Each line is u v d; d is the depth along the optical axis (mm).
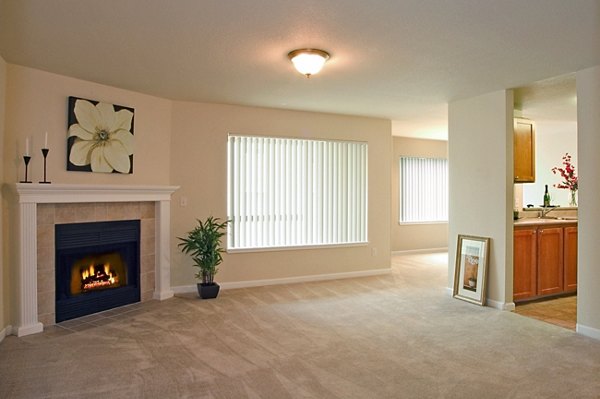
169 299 4672
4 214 3457
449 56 3309
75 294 4051
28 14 2568
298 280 5625
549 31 2797
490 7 2438
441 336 3488
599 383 2631
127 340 3361
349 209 6008
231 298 4727
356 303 4531
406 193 8484
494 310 4293
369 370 2801
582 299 3580
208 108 5098
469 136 4738
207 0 2369
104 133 4203
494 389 2539
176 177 4945
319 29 2779
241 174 5312
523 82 4074
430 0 2354
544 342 3363
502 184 4348
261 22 2672
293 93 4582
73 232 3975
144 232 4617
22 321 3484
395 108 5391
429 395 2459
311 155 5750
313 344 3283
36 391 2492
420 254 8344
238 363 2910
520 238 4523
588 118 3570
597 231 3488
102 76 3928
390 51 3197
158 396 2438
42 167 3738
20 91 3596
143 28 2785
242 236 5312
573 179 5887
